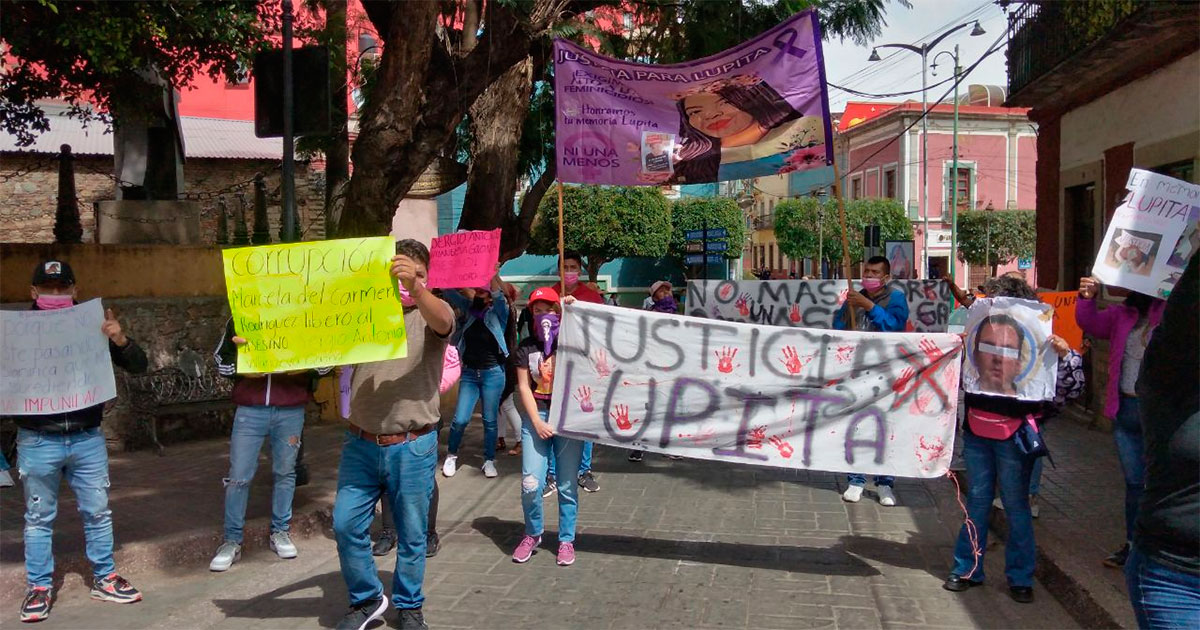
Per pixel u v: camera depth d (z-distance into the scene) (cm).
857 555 596
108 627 468
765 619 482
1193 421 250
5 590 503
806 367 553
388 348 433
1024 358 502
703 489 786
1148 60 934
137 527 611
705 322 564
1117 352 527
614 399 571
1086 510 667
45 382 473
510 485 806
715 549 608
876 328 730
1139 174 507
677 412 566
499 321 834
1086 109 1155
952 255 3344
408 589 450
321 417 1084
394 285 437
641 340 569
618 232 3719
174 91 1200
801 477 834
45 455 475
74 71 870
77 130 2048
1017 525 509
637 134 664
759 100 642
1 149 1900
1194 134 854
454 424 833
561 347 573
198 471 805
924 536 640
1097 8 893
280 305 449
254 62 762
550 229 3738
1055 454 880
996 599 514
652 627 471
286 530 602
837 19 1080
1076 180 1195
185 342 973
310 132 729
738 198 6888
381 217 875
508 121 1169
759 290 1118
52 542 553
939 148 4841
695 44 1123
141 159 1162
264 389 571
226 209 1284
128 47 768
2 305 887
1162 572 259
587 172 668
